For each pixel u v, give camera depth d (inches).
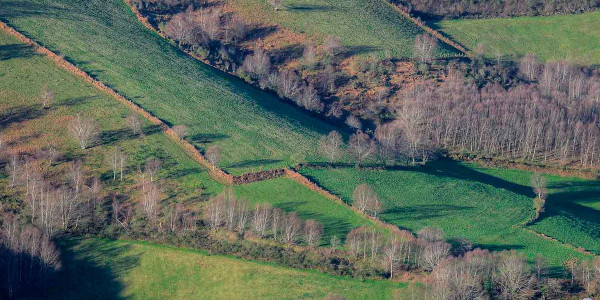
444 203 7052.2
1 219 6427.2
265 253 6274.6
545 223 6865.2
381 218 6727.4
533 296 5816.9
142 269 6225.4
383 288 5954.7
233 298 5940.0
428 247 6102.4
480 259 5969.5
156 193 6820.9
